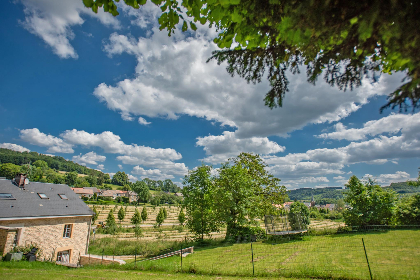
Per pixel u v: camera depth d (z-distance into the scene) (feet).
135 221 166.81
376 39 7.73
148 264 42.04
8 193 71.77
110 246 86.48
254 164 90.89
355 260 30.71
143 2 9.80
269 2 7.18
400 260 28.22
